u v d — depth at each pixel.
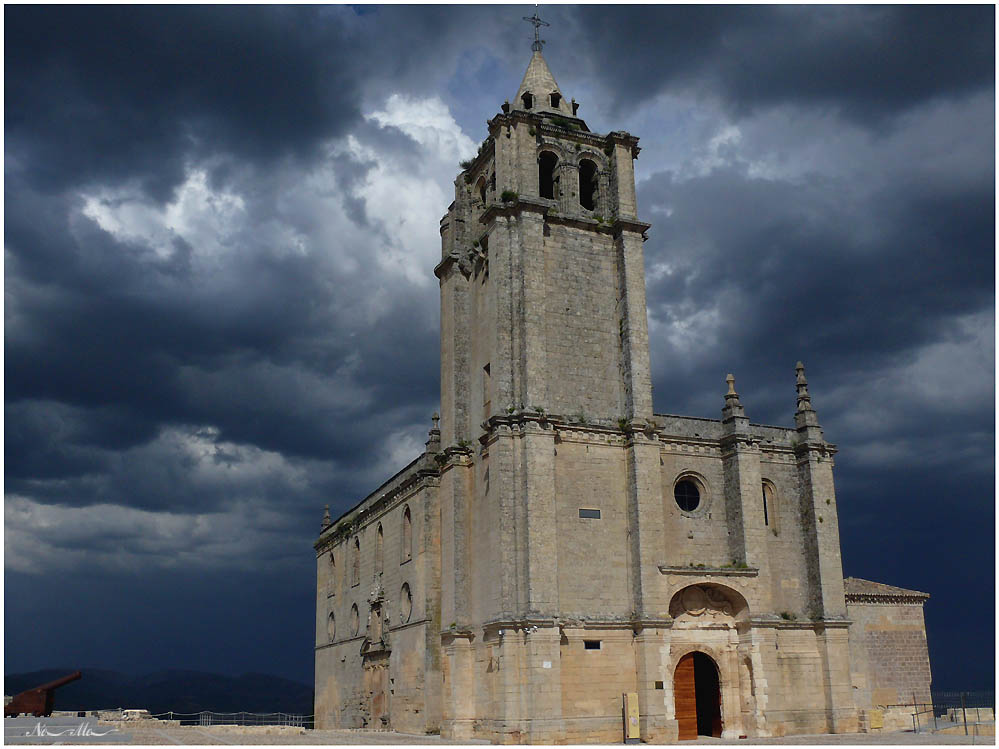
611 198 56.62
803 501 56.09
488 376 54.59
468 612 52.59
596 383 52.75
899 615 58.84
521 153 54.91
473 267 58.12
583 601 48.41
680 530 52.81
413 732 57.44
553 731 45.09
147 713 66.00
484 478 52.19
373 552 70.75
